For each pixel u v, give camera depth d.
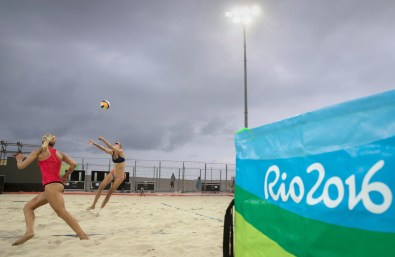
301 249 0.97
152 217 8.19
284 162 1.13
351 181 0.86
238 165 1.49
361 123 0.88
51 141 4.93
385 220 0.76
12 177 21.17
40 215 8.03
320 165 0.97
